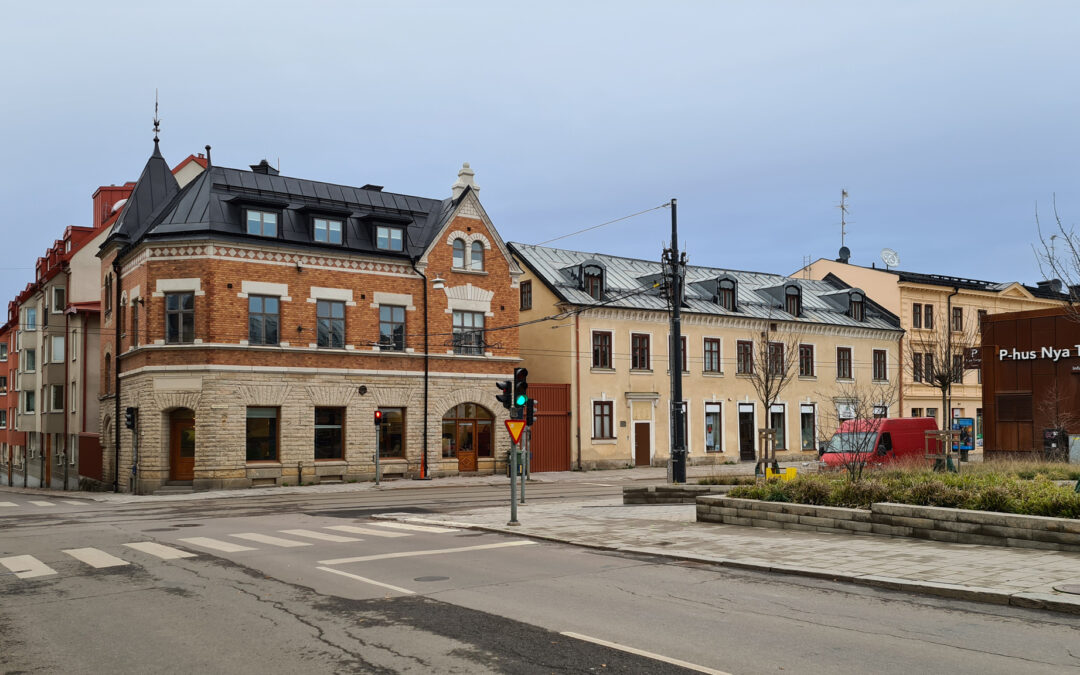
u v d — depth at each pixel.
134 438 32.72
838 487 15.58
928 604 9.34
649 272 48.88
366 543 15.11
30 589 11.21
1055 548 11.60
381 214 37.25
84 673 7.35
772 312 49.38
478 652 7.70
